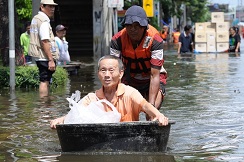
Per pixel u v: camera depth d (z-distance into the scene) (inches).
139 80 521.7
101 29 1995.6
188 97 781.3
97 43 2010.3
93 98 457.7
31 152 446.0
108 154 423.8
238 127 545.0
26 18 1595.7
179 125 559.2
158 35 498.9
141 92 530.3
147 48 494.6
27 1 1573.6
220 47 2192.4
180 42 2105.1
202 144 468.1
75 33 2134.6
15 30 1040.2
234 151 440.5
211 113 634.8
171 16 4296.3
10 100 770.8
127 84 512.7
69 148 434.0
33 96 812.6
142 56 500.7
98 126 425.1
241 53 2106.3
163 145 437.7
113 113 442.6
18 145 475.8
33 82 928.3
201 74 1161.4
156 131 429.4
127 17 483.5
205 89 879.1
